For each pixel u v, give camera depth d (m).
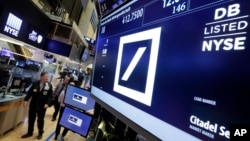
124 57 1.08
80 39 12.23
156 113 0.68
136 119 0.81
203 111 0.50
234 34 0.46
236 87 0.42
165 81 0.67
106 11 1.55
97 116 1.70
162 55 0.72
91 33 18.77
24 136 4.10
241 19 0.46
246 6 0.45
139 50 0.91
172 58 0.66
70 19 11.24
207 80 0.50
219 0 0.53
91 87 1.74
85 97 1.81
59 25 8.69
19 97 4.29
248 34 0.43
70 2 9.08
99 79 1.50
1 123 3.77
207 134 0.47
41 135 4.23
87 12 14.32
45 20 7.59
